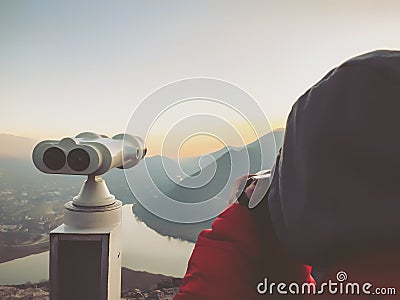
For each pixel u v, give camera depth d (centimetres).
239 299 61
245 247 63
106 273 89
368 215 41
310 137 42
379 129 40
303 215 43
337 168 41
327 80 43
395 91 40
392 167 40
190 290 62
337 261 44
